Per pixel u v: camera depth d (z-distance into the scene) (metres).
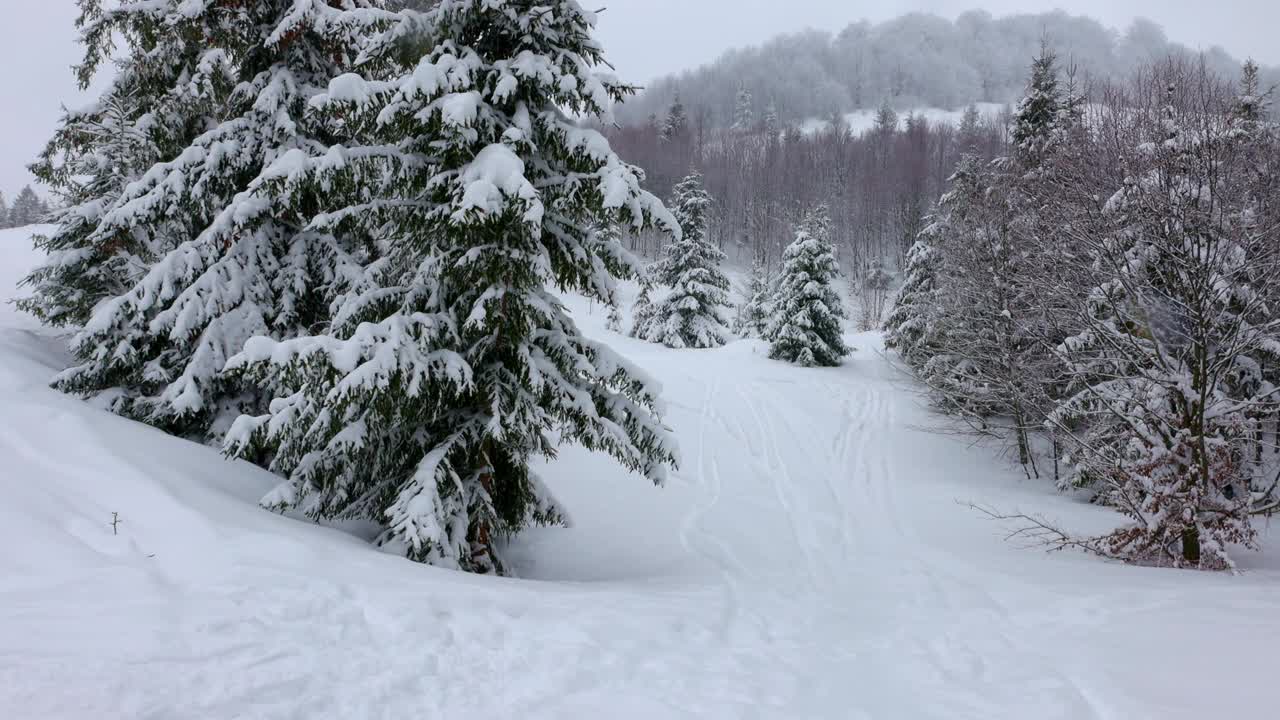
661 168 73.25
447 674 3.90
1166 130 9.87
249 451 6.62
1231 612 5.21
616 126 6.91
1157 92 10.66
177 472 6.64
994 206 17.31
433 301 6.92
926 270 24.69
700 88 131.12
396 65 7.45
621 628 4.98
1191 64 10.94
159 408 8.43
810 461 17.02
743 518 12.67
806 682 4.34
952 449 18.19
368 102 6.21
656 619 5.37
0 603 3.96
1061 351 11.31
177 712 3.16
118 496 5.63
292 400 6.61
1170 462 9.05
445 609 4.84
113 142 9.77
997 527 12.00
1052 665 4.58
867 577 8.57
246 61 9.40
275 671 3.65
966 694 4.18
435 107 6.26
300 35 9.10
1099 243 9.93
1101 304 10.46
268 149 8.84
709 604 6.24
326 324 9.04
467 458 7.35
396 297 7.03
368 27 8.47
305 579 4.93
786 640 5.35
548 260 6.80
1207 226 8.77
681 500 13.55
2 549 4.52
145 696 3.24
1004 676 4.46
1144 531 8.82
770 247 61.97
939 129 81.56
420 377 6.21
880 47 144.62
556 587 6.13
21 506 5.04
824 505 13.78
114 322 8.37
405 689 3.67
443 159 6.55
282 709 3.31
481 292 7.00
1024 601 6.39
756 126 106.44
